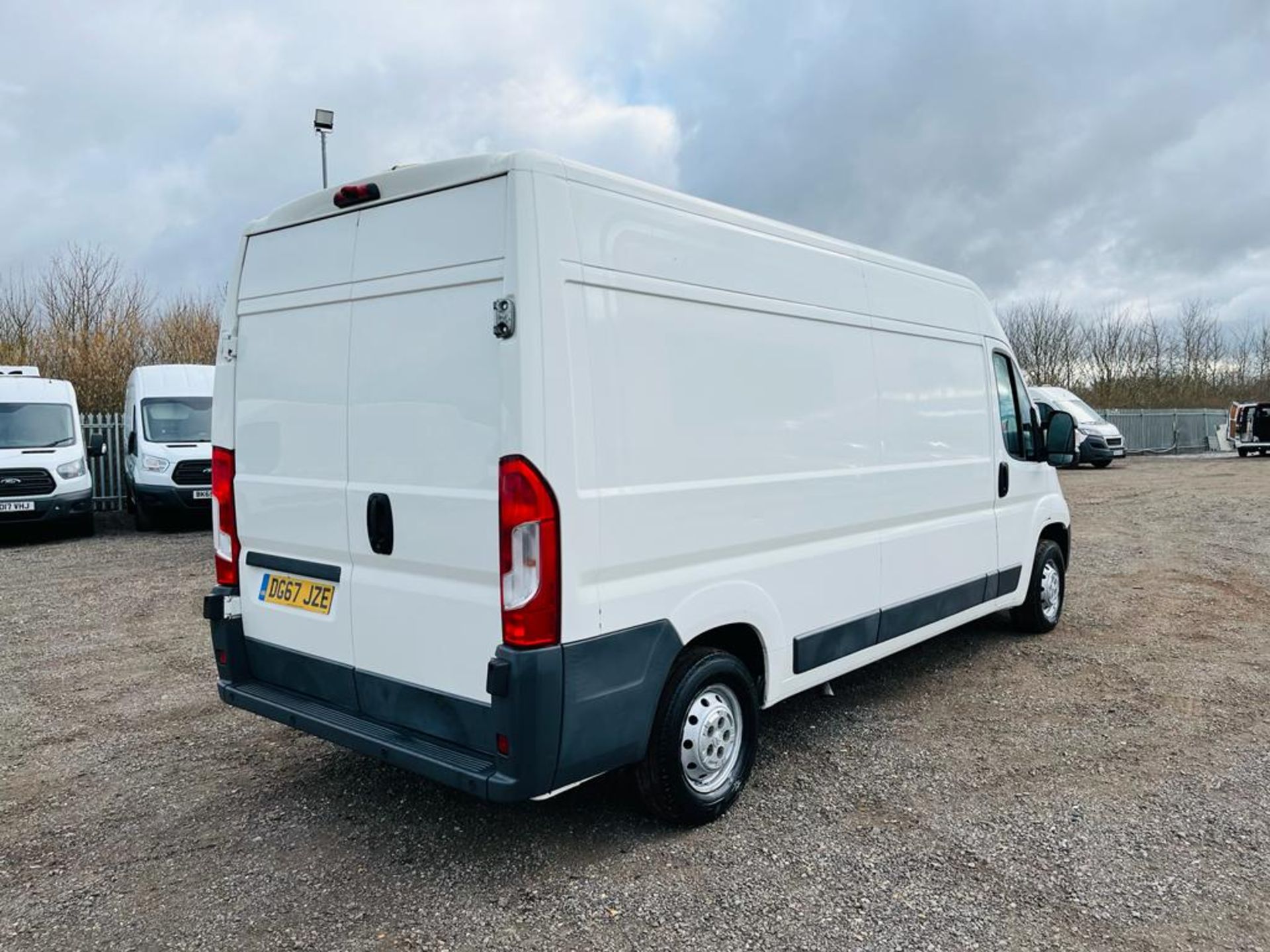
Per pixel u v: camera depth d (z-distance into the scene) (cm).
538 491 278
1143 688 523
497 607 290
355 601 338
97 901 303
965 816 361
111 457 1569
